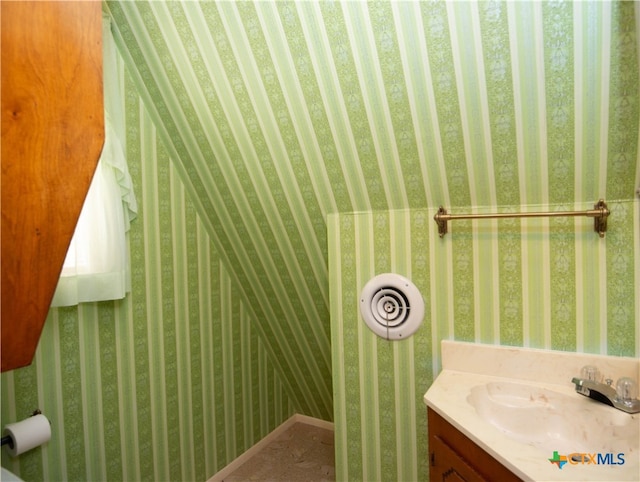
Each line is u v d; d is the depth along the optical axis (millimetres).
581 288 1379
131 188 1735
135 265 1852
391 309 1696
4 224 776
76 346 1624
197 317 2193
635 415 1159
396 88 1348
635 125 1164
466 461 1164
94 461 1688
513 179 1405
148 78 1745
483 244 1521
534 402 1370
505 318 1499
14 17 776
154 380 1952
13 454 1343
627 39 1054
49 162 832
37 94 809
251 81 1536
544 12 1078
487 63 1202
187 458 2123
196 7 1407
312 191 1794
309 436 2822
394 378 1708
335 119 1515
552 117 1236
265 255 2203
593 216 1325
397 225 1670
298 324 2441
